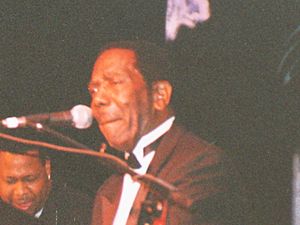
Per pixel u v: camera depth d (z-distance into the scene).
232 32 12.43
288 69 12.26
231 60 12.47
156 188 5.93
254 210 12.17
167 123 6.53
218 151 6.37
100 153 5.88
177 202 5.92
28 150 9.01
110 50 6.59
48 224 9.09
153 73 6.54
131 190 6.55
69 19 12.55
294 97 12.23
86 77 12.58
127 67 6.48
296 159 12.20
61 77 12.62
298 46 12.20
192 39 12.53
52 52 12.62
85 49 12.58
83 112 6.04
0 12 12.61
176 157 6.34
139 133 6.45
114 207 6.68
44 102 12.65
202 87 12.59
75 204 9.23
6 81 12.62
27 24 12.62
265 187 12.30
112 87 6.42
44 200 9.16
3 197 9.03
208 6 12.47
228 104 12.52
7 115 12.57
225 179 6.22
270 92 12.35
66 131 11.79
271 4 12.26
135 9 12.53
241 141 12.47
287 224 12.15
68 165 11.48
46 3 12.55
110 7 12.53
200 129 12.61
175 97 12.59
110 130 6.40
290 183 12.20
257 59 12.38
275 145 12.32
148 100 6.47
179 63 12.58
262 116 12.39
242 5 12.35
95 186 11.55
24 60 12.63
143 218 6.23
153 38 12.59
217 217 6.07
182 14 12.54
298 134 12.23
